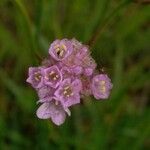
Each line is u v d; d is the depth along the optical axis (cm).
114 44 13
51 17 12
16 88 12
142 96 13
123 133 11
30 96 12
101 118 11
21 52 12
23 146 12
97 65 8
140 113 12
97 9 12
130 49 13
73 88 7
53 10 12
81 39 11
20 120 12
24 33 11
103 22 9
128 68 13
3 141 11
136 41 13
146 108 12
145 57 13
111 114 11
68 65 7
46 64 7
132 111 12
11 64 13
